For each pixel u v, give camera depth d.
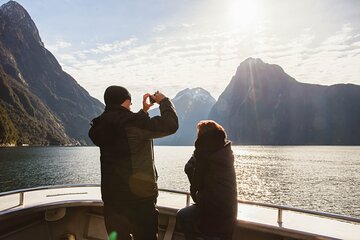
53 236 4.21
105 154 2.75
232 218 3.14
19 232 3.86
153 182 2.75
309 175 75.88
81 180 55.09
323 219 3.74
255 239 3.70
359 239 3.05
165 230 4.14
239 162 114.06
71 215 4.39
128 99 2.87
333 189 55.50
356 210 39.53
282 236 3.53
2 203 3.92
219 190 3.08
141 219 2.70
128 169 2.66
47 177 59.22
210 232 3.12
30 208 3.71
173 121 2.69
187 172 3.48
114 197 2.70
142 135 2.65
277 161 121.50
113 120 2.67
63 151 167.88
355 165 107.19
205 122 3.26
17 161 92.94
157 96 2.86
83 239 4.38
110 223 2.75
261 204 3.68
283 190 54.22
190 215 3.43
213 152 3.12
